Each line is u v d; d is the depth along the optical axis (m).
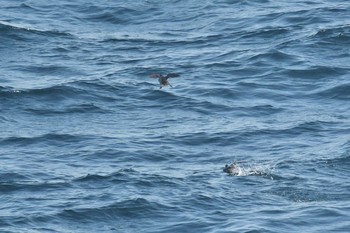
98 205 109.12
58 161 122.94
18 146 127.62
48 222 105.94
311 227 104.12
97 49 166.12
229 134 130.50
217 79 149.50
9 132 132.00
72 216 107.19
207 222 105.75
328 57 156.25
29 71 155.88
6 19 179.62
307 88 145.75
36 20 180.62
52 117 138.25
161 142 128.38
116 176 116.56
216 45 164.88
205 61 157.00
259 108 139.50
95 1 189.62
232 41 166.38
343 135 129.88
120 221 106.75
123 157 124.06
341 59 155.38
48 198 111.31
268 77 149.50
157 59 159.62
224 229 104.06
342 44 160.50
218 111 138.88
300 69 151.25
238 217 106.50
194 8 184.25
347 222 105.06
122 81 149.50
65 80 150.62
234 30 171.50
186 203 109.81
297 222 105.06
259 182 115.56
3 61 160.25
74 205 109.31
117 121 136.75
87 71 155.25
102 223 106.38
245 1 185.00
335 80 147.62
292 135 130.38
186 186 114.25
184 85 147.38
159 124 135.25
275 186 114.44
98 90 146.00
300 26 170.00
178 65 155.88
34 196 112.06
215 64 155.12
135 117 138.00
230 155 124.88
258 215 106.75
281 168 119.50
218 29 172.75
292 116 136.75
